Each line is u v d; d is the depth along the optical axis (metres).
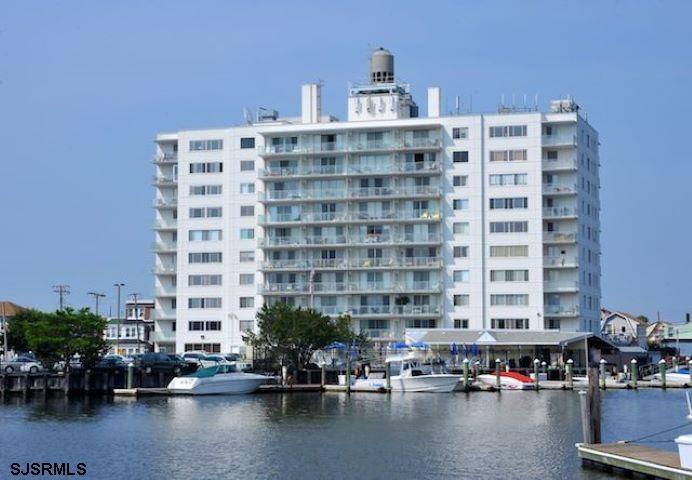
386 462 54.47
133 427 70.88
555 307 141.62
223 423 73.38
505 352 127.81
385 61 155.88
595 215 153.38
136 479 50.12
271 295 147.25
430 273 143.88
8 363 112.75
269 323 117.44
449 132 144.12
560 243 141.75
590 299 148.75
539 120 141.38
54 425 72.38
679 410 82.56
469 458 55.56
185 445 61.28
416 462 54.38
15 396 98.94
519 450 58.34
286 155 147.50
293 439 64.00
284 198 147.38
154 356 110.88
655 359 164.88
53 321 105.31
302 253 147.88
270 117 157.25
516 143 142.00
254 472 51.75
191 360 115.75
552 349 128.38
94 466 53.81
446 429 69.00
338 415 79.19
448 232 143.25
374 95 150.38
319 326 116.94
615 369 121.19
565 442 61.69
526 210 141.25
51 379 100.44
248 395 100.50
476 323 141.62
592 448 50.81
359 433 66.94
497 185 142.25
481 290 141.62
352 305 145.75
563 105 149.25
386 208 145.75
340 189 146.50
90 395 100.44
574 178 143.25
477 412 81.06
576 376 118.38
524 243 141.00
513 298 141.00
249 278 149.12
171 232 155.00
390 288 144.00
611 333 191.00
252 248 149.25
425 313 142.38
